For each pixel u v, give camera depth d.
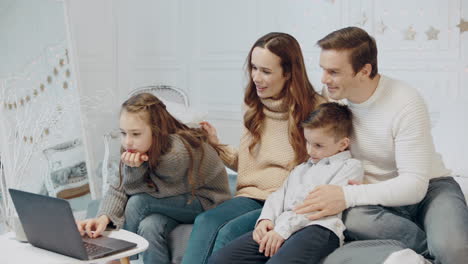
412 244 1.82
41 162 3.12
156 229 2.15
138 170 2.15
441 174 2.02
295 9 3.47
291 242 1.78
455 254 1.70
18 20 3.11
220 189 2.33
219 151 2.47
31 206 1.74
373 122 1.95
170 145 2.17
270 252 1.85
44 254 1.74
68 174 3.28
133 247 1.80
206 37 3.88
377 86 1.95
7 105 3.00
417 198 1.84
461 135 2.49
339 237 1.82
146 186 2.20
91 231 1.98
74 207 3.30
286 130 2.29
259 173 2.33
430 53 3.04
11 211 2.53
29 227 1.79
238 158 2.45
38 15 3.24
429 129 1.91
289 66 2.23
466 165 2.40
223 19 3.79
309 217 1.82
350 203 1.84
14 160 2.74
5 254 1.75
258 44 2.23
